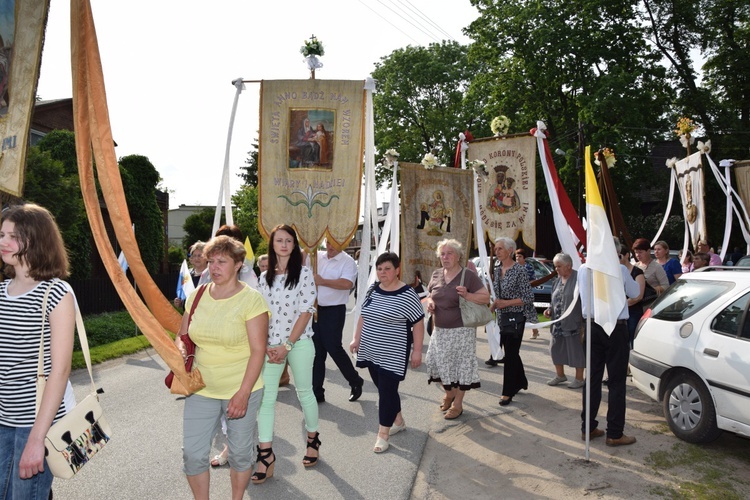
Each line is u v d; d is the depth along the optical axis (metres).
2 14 3.40
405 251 8.01
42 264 2.84
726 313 5.24
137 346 10.76
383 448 5.20
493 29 26.50
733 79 26.17
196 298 3.71
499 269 7.05
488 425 6.02
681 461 4.89
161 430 5.84
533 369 8.81
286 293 4.59
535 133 8.90
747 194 11.68
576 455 5.10
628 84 22.78
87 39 3.01
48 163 11.45
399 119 36.34
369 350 5.23
